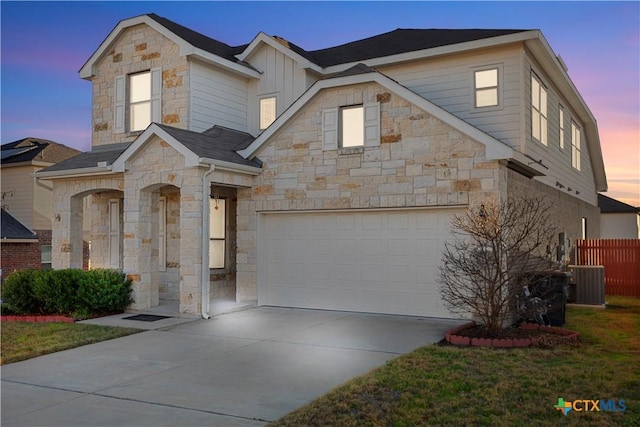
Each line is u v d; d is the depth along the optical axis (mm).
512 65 14156
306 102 13703
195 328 11609
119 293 13406
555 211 17266
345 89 13383
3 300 13789
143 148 13586
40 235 24922
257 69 17531
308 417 6047
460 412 6141
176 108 15758
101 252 16891
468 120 14703
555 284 11312
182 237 12977
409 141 12586
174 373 8164
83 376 8086
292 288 14211
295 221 14242
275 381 7645
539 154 15484
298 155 13953
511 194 12469
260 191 14422
